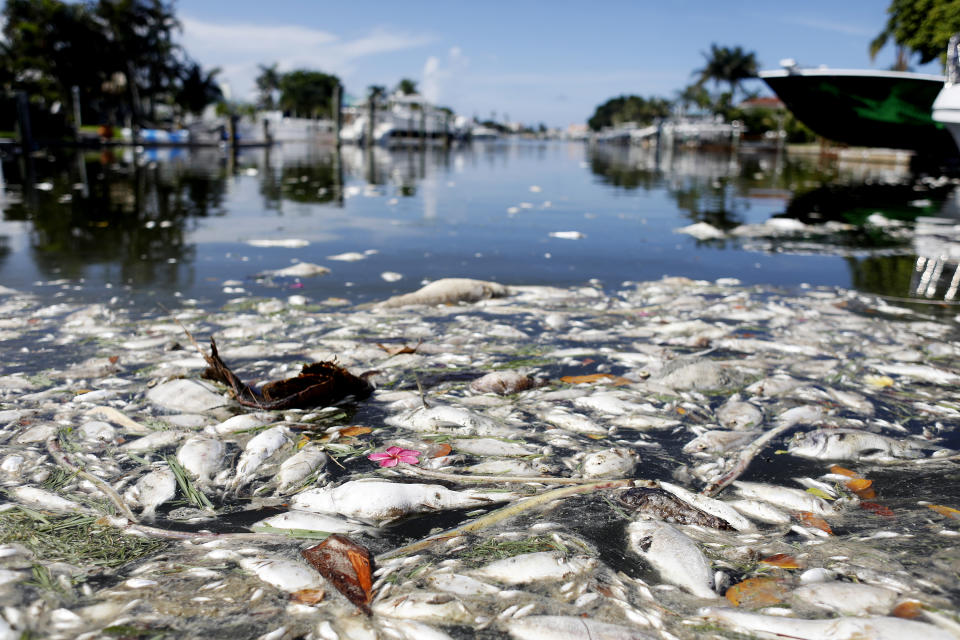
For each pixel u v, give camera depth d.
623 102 151.00
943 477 1.94
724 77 74.50
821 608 1.31
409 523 1.70
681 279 4.82
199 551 1.53
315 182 14.51
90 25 47.94
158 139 38.75
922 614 1.27
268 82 104.88
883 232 7.34
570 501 1.79
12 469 1.90
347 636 1.23
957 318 3.82
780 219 8.22
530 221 8.11
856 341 3.37
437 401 2.52
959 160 21.22
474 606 1.32
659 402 2.54
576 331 3.52
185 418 2.33
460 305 4.07
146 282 4.48
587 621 1.26
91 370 2.76
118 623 1.25
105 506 1.73
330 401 2.50
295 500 1.80
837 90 13.20
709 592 1.38
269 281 4.59
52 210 8.25
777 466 2.03
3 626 1.22
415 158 30.11
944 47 22.75
